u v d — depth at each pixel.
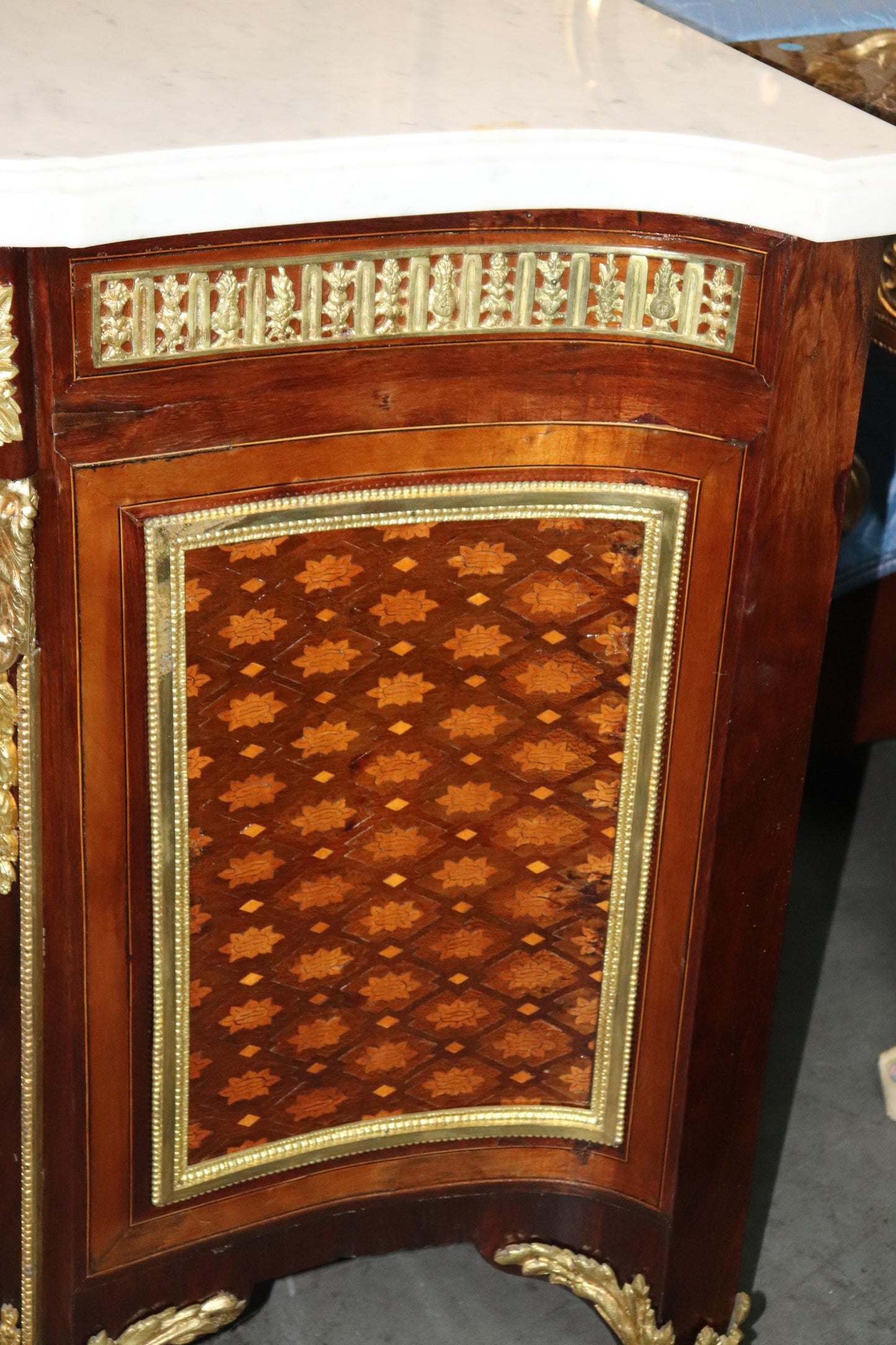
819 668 1.29
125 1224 1.40
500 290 1.15
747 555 1.22
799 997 2.00
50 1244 1.39
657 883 1.36
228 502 1.17
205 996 1.34
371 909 1.36
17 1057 1.31
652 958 1.39
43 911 1.26
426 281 1.14
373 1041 1.42
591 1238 1.53
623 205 1.11
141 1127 1.37
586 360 1.19
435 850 1.35
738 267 1.14
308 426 1.16
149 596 1.17
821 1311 1.62
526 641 1.28
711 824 1.32
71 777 1.21
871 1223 1.72
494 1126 1.49
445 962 1.40
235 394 1.13
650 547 1.25
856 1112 1.85
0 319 1.04
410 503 1.21
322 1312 1.60
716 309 1.16
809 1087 1.88
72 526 1.13
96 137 1.02
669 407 1.20
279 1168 1.44
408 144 1.06
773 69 1.30
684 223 1.13
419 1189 1.50
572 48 1.29
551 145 1.08
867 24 1.66
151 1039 1.33
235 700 1.24
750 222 1.10
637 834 1.35
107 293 1.07
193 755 1.24
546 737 1.32
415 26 1.31
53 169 0.98
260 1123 1.42
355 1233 1.51
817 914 2.12
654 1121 1.45
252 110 1.09
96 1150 1.35
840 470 1.21
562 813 1.36
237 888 1.30
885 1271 1.67
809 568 1.24
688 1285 1.52
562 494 1.23
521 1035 1.45
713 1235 1.51
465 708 1.30
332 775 1.29
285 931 1.34
